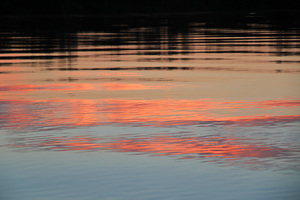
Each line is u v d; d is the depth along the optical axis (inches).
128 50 3494.1
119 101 1562.5
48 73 2317.9
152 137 1108.5
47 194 791.1
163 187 815.7
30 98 1633.9
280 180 839.7
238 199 768.9
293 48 3447.3
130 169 896.9
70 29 5940.0
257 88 1804.9
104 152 997.8
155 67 2519.7
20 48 3673.7
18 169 900.0
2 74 2284.7
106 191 801.6
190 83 1946.4
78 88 1847.9
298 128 1179.9
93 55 3181.6
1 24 6993.1
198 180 844.0
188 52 3314.5
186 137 1107.3
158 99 1594.5
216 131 1157.7
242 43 3912.4
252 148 1016.9
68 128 1200.8
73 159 955.3
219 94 1681.8
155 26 6382.9
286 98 1589.6
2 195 787.4
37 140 1091.9
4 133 1155.3
